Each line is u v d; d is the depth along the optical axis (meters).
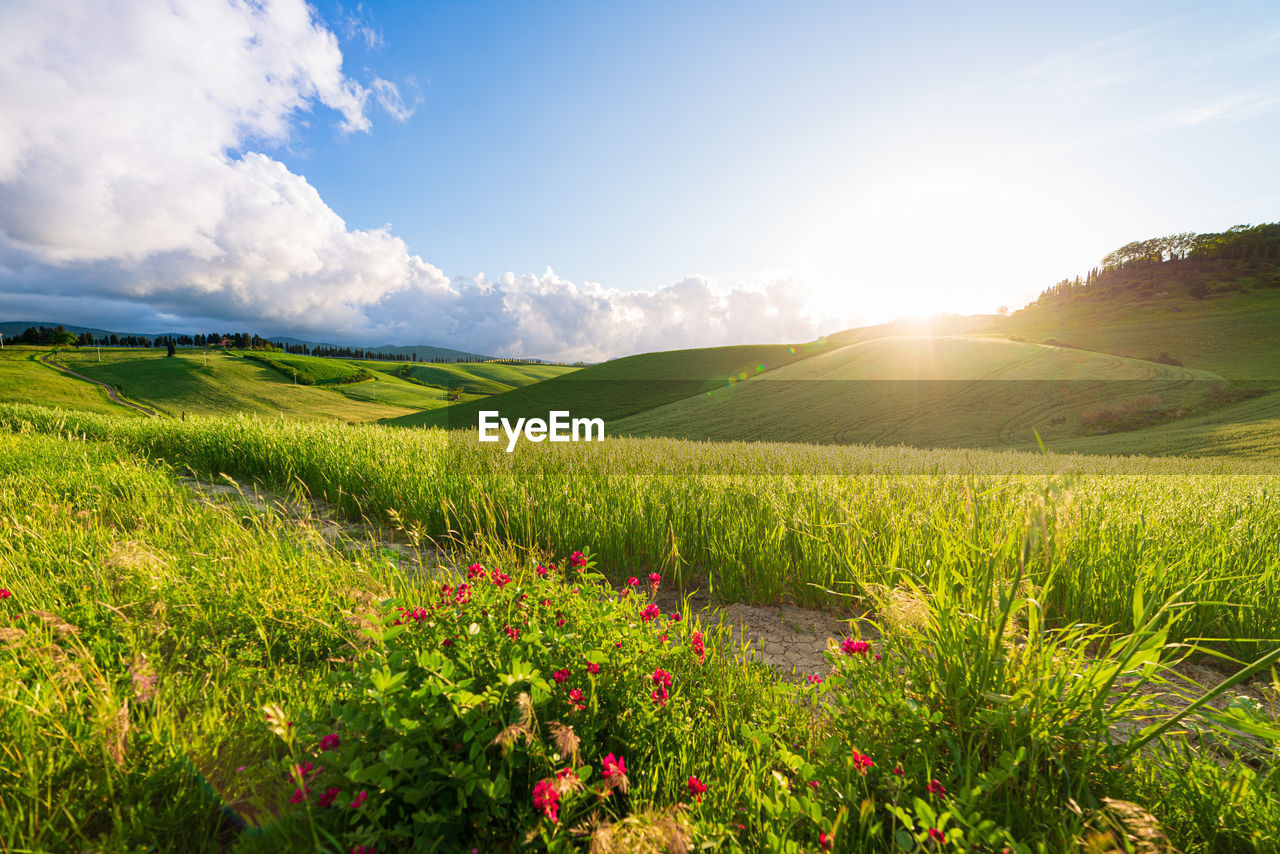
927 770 1.86
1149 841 1.61
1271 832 1.72
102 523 5.07
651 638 2.53
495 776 1.81
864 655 2.44
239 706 2.38
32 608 3.05
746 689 2.79
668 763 2.10
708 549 5.04
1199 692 3.13
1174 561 3.99
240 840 1.69
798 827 1.78
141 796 1.87
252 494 7.84
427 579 4.09
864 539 4.60
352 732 1.84
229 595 3.40
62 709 2.11
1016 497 4.38
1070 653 2.37
